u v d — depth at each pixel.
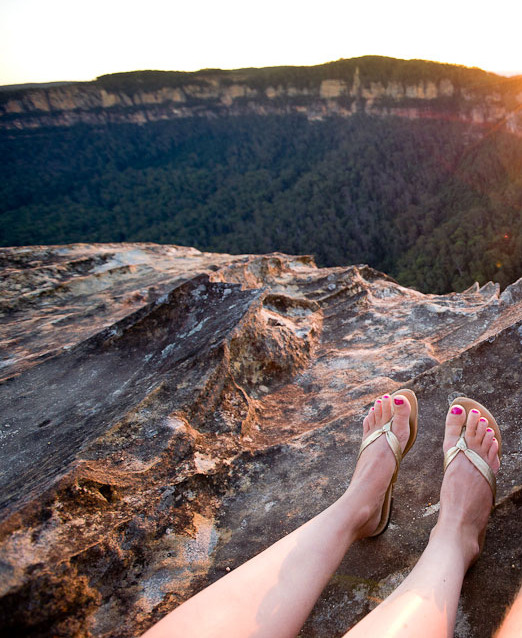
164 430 2.04
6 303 4.34
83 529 1.53
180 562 1.56
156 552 1.58
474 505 1.46
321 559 1.24
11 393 2.74
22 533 1.45
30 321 3.99
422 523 1.59
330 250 69.62
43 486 1.65
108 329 3.13
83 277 4.86
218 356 2.46
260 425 2.30
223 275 3.69
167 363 2.63
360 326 3.30
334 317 3.49
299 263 5.25
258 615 1.07
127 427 2.06
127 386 2.56
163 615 1.36
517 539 1.46
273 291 4.05
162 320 3.08
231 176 116.81
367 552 1.53
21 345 3.48
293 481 1.88
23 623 1.26
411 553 1.49
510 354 2.15
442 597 1.12
